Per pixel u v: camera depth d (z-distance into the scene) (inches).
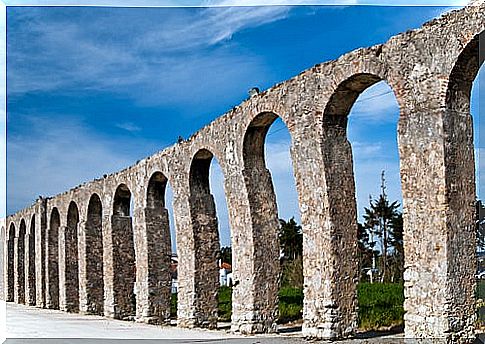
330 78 736.3
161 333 911.7
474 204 629.9
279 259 883.4
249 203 873.5
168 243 1175.6
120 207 1320.1
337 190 755.4
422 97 632.4
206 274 1008.9
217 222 1028.5
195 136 1002.7
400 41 654.5
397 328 851.4
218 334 878.4
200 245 1010.7
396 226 2351.1
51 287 1674.5
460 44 601.6
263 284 868.0
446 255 607.5
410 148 639.1
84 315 1401.3
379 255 2368.4
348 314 747.4
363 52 692.7
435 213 617.0
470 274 620.4
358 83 721.0
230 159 908.6
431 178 621.3
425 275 621.0
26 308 1708.9
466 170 627.5
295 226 2379.4
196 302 997.8
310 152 765.9
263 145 893.2
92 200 1450.5
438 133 617.0
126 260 1311.5
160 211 1175.6
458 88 622.8
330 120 760.3
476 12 588.7
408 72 645.3
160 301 1155.9
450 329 602.2
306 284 768.3
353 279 754.8
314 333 753.0
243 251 880.3
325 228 748.6
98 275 1451.8
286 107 801.6
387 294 1171.9
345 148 764.6
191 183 1021.8
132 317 1283.2
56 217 1686.8
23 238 1987.0
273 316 871.1
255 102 855.7
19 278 1974.7
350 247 756.6
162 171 1102.4
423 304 620.4
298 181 783.1
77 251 1583.4
